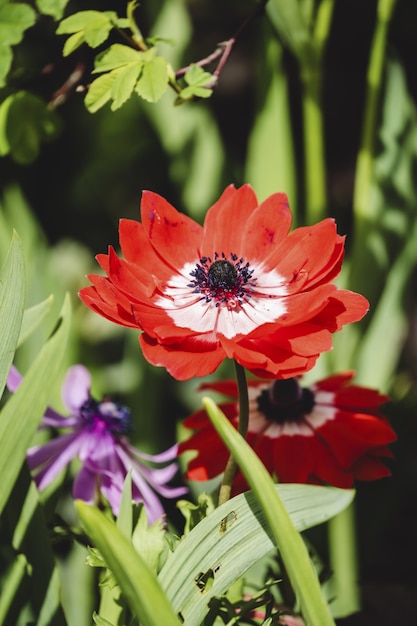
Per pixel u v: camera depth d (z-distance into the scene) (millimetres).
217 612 402
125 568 334
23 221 622
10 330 394
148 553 385
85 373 480
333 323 388
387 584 529
